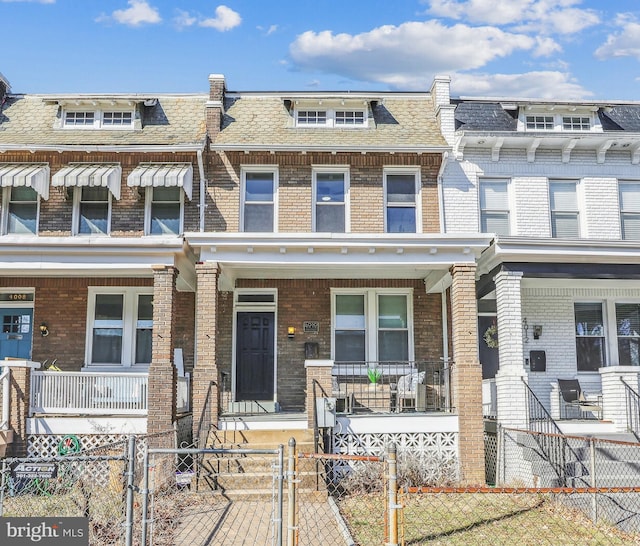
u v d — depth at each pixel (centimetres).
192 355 1594
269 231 1591
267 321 1630
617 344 1623
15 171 1525
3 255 1359
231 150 1564
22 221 1582
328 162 1605
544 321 1612
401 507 602
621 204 1650
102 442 1318
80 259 1359
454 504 1026
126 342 1608
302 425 1288
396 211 1616
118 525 786
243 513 973
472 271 1364
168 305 1341
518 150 1641
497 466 1330
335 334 1631
